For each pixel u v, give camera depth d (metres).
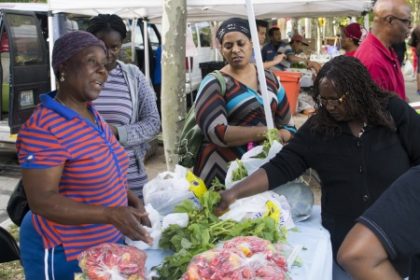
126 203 2.15
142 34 9.05
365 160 2.32
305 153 2.45
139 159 3.08
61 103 1.99
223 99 3.01
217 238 1.99
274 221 2.05
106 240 2.03
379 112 2.28
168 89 4.10
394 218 1.28
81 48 1.94
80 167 1.90
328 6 6.34
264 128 2.88
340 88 2.23
